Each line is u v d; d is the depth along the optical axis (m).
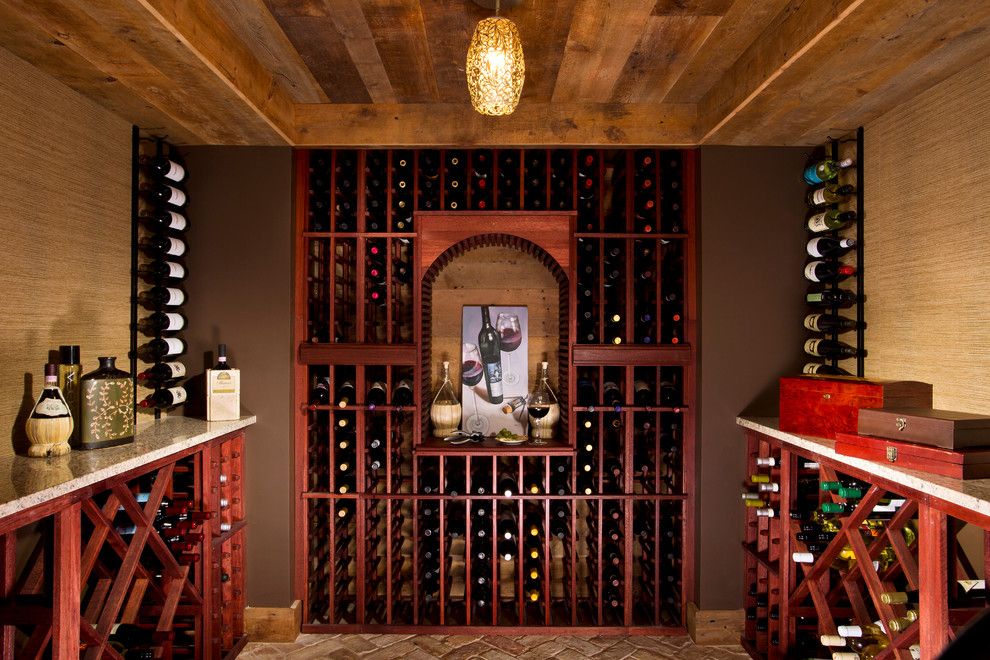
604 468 3.05
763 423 2.53
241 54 2.21
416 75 2.46
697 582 2.77
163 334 2.72
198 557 2.26
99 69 2.02
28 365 2.01
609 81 2.51
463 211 2.78
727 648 2.68
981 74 1.97
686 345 2.79
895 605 1.88
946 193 2.12
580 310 3.03
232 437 2.62
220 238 2.78
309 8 1.97
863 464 1.81
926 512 1.57
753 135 2.64
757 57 2.16
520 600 2.80
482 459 3.16
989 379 1.96
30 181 2.00
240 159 2.78
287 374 2.77
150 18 1.71
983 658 0.29
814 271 2.66
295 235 2.81
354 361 2.79
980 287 1.99
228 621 2.62
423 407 2.89
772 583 2.52
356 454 2.83
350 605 2.98
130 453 1.94
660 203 2.87
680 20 2.03
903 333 2.35
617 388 2.93
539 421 2.97
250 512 2.77
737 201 2.76
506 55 1.45
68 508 1.61
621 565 3.00
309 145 2.76
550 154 2.95
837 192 2.58
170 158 2.77
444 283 3.21
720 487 2.75
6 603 1.62
